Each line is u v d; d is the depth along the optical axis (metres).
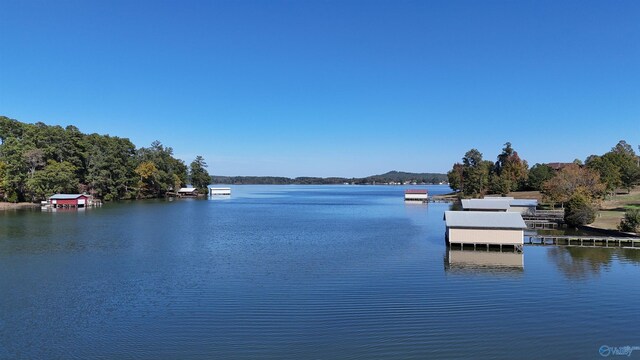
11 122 122.62
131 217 83.56
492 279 34.19
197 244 51.78
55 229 63.75
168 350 21.09
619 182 101.81
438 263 40.38
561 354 20.56
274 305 27.72
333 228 69.44
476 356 20.33
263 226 71.94
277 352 20.78
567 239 53.09
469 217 49.41
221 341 22.05
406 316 25.52
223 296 29.75
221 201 150.25
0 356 20.48
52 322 24.80
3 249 46.91
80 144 125.56
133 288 31.70
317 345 21.52
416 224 75.56
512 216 49.22
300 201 157.25
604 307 27.14
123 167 137.50
